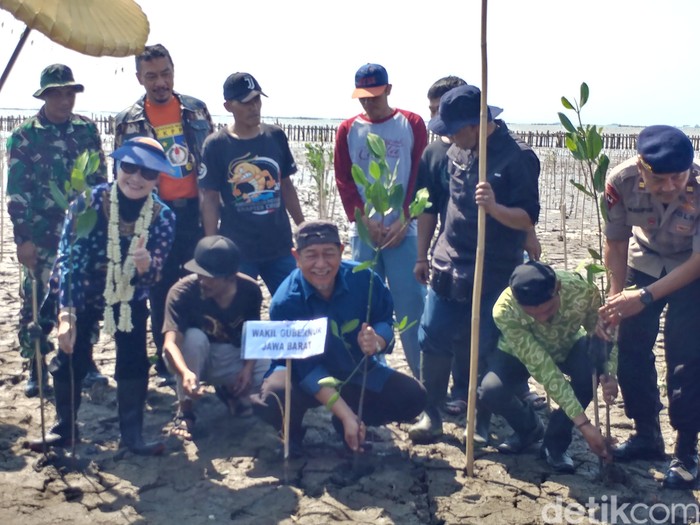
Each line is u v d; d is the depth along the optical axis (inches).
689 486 169.5
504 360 181.3
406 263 215.9
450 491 168.9
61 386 179.0
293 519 157.1
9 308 300.8
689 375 166.6
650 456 182.9
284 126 1636.3
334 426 187.5
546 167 861.8
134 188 170.7
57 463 175.2
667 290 160.9
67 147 214.1
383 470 178.1
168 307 190.1
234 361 196.1
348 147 221.3
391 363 254.7
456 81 213.6
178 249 223.3
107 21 140.9
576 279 173.9
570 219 591.8
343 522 156.3
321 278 170.2
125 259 174.9
